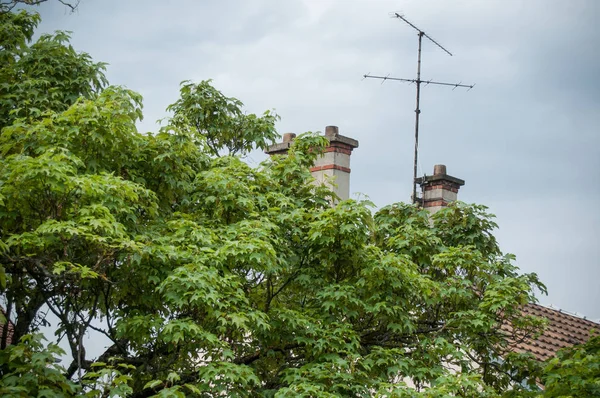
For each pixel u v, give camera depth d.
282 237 16.00
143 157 15.45
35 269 13.51
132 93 15.63
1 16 17.59
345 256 15.84
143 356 15.23
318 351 14.64
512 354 16.75
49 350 11.34
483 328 16.06
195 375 14.53
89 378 13.23
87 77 16.95
